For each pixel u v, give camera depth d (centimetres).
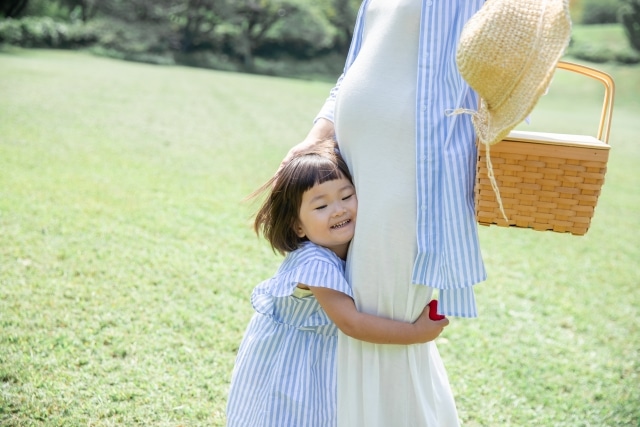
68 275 394
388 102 178
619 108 2453
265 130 1090
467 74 150
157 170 703
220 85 1812
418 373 195
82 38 3444
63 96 1172
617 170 998
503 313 411
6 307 344
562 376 337
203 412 274
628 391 326
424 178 174
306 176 192
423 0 176
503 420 292
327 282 186
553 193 162
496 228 612
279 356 201
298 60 4438
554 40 142
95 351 312
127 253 441
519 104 146
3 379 282
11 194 545
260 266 447
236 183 685
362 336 185
